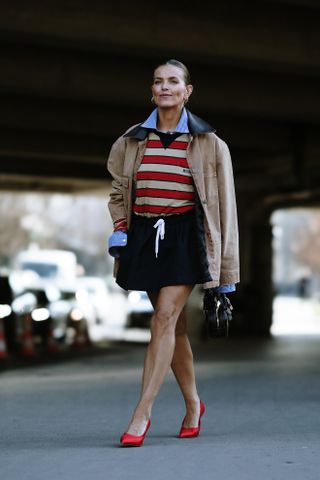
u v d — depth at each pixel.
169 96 11.26
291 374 26.11
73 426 13.87
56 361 35.62
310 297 144.25
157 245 11.14
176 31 28.91
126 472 9.48
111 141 49.78
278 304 128.75
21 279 57.81
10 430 13.41
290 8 30.39
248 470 9.62
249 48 29.89
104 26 27.91
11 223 116.94
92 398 19.03
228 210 11.38
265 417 15.10
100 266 166.25
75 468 9.73
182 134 11.29
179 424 13.99
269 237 64.31
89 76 34.28
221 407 16.84
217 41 29.44
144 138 11.34
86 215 155.88
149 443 11.45
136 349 44.41
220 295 11.55
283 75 38.38
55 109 42.03
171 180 11.20
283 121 48.12
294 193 57.06
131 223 11.45
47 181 63.34
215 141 11.30
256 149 52.12
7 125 41.41
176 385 21.72
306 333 63.41
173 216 11.25
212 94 37.22
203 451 10.74
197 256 11.15
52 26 27.27
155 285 11.16
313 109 38.94
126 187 11.43
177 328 11.71
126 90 34.91
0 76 32.94
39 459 10.34
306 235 174.12
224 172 11.34
